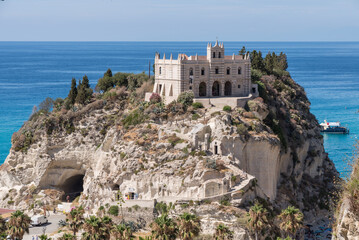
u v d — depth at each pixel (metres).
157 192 138.38
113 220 132.25
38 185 170.62
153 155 144.38
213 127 145.50
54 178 174.12
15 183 171.88
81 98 186.75
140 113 162.62
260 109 160.75
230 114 150.62
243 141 142.75
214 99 159.88
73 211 108.31
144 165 144.00
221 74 169.62
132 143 151.00
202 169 133.50
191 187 132.75
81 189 182.50
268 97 179.50
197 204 127.00
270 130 156.25
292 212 108.56
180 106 157.38
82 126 176.50
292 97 198.62
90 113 179.38
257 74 186.25
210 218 124.31
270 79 197.50
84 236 97.00
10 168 173.50
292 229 108.00
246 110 160.75
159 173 138.75
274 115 170.88
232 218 123.94
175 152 143.12
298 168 173.12
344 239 42.16
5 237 100.06
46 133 174.88
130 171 144.38
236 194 129.12
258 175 147.38
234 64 171.38
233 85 172.12
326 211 166.75
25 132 179.25
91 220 98.00
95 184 153.38
